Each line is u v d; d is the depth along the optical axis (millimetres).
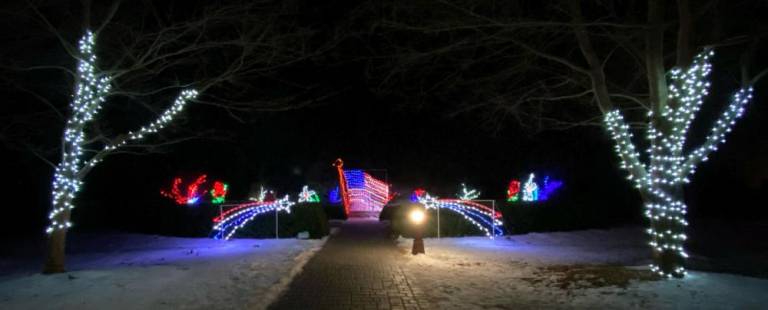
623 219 29062
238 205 21406
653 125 10984
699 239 21984
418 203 25453
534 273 12164
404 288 10367
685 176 10891
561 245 19625
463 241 19875
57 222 12023
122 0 12375
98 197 30328
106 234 24219
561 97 12984
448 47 11523
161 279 10789
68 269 13797
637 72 13727
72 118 12109
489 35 11203
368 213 40625
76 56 11852
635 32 11188
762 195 30578
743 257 16844
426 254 15703
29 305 8633
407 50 11836
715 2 10453
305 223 20922
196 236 21891
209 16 12352
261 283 10594
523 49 12891
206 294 9516
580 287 10141
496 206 22266
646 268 11844
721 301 8664
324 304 9031
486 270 12711
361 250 16688
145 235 23375
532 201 23375
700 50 11469
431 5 11117
